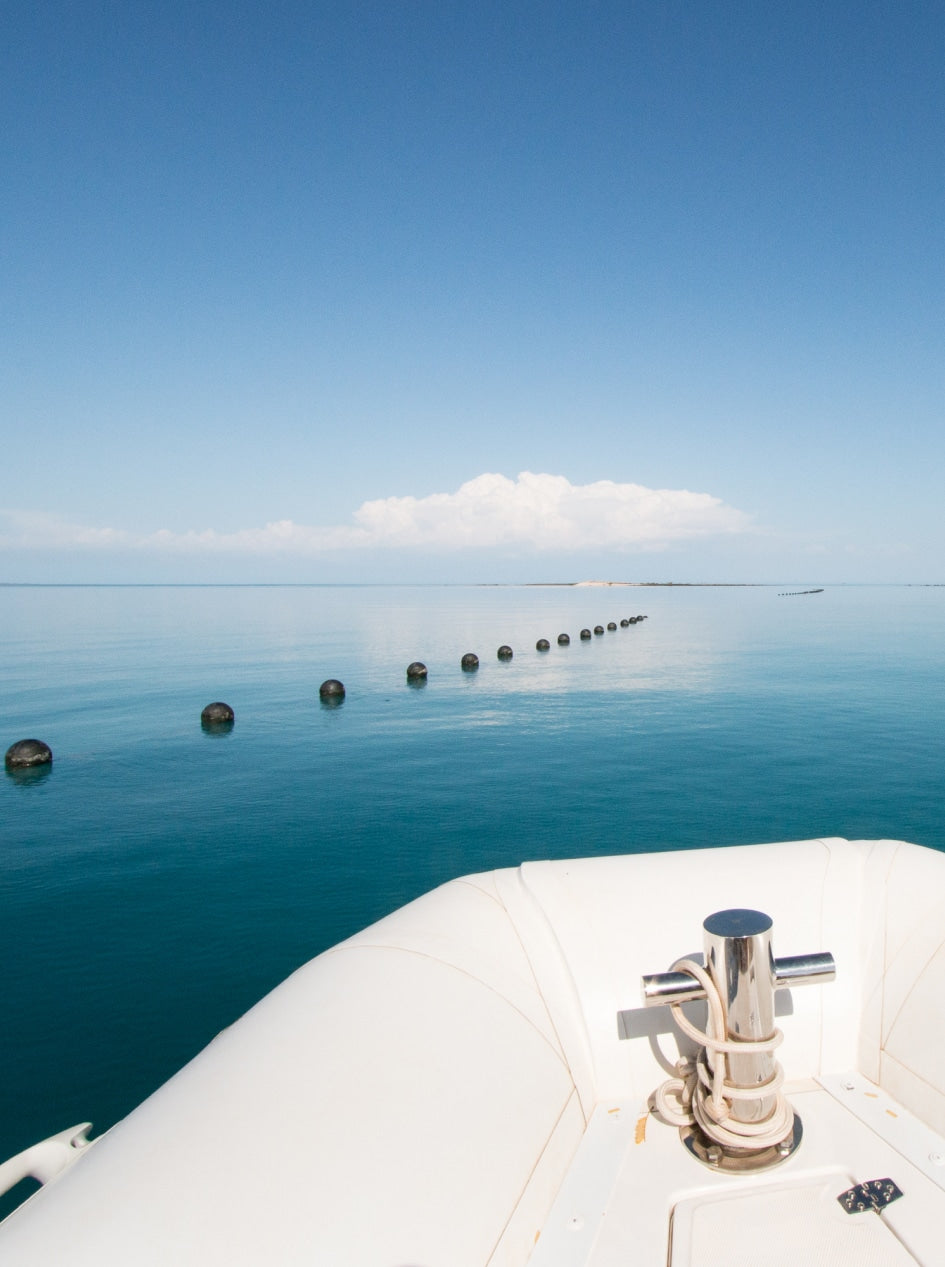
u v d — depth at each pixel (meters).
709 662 23.11
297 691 17.83
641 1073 2.05
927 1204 1.63
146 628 39.25
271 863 6.76
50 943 5.21
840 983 2.16
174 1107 1.58
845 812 8.16
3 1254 1.23
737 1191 1.69
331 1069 1.66
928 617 46.66
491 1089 1.74
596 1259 1.52
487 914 2.27
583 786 9.30
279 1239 1.30
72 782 9.80
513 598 91.81
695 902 2.29
